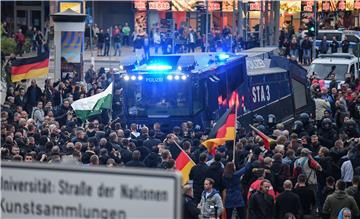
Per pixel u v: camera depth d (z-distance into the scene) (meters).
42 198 8.26
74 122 42.53
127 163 30.75
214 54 47.91
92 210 8.09
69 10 63.50
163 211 7.89
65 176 8.18
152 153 31.53
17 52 95.38
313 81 63.19
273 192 29.02
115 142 34.69
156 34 99.00
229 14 110.00
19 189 8.31
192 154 34.97
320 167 32.81
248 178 32.19
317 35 86.12
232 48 94.62
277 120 52.00
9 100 48.91
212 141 32.50
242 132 41.53
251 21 112.12
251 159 31.22
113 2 117.88
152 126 45.41
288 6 109.00
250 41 94.62
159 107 45.28
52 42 97.69
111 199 8.02
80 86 54.75
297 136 39.84
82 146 32.91
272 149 35.59
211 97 45.31
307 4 109.56
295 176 32.12
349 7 110.62
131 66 46.34
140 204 7.96
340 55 75.19
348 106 57.22
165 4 106.25
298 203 28.41
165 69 45.16
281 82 52.44
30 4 114.44
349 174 34.22
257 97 49.69
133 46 105.38
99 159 30.89
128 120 45.53
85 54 99.88
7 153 30.20
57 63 63.50
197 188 30.28
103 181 8.03
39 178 8.25
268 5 102.75
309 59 92.25
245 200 32.19
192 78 44.84
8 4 114.00
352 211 29.02
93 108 46.00
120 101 46.34
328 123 43.44
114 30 106.75
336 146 36.06
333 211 29.02
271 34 95.19
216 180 30.27
